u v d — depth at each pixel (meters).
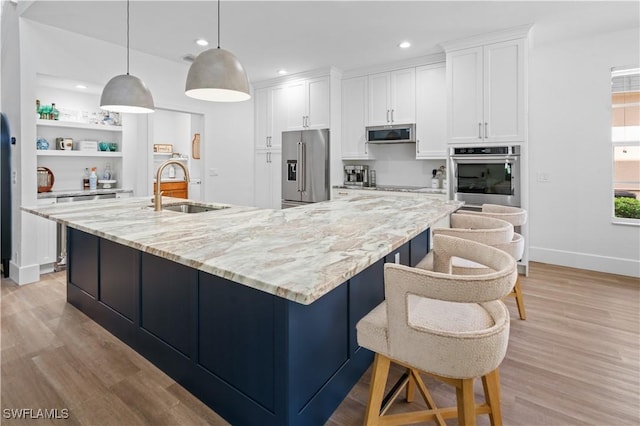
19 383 1.89
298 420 1.42
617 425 1.57
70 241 2.89
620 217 3.90
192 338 1.76
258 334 1.44
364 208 2.62
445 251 1.54
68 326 2.55
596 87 3.86
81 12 3.23
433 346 1.08
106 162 5.02
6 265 3.75
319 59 4.54
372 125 4.88
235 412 1.56
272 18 3.34
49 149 4.35
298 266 1.18
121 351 2.21
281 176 5.50
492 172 3.79
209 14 3.26
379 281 2.11
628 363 2.06
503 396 1.78
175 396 1.78
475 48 3.79
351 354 1.81
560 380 1.91
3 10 3.81
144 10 3.19
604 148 3.85
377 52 4.26
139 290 2.12
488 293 1.03
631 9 3.19
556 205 4.15
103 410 1.68
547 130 4.16
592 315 2.73
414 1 3.02
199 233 1.71
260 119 5.73
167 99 4.66
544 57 4.12
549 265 4.15
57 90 4.45
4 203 3.73
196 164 7.34
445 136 4.34
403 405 1.73
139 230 1.79
